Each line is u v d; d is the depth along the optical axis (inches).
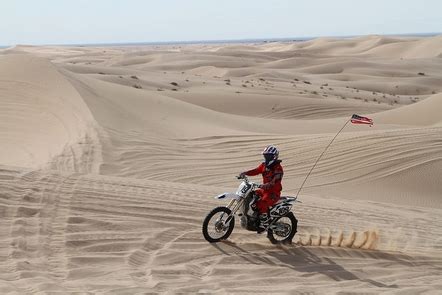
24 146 958.4
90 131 966.4
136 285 272.8
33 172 505.0
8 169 502.9
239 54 5526.6
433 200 870.4
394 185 907.4
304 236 421.1
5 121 1081.4
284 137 1133.7
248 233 402.3
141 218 400.5
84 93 1245.7
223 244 368.5
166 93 2226.9
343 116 2076.8
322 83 3422.7
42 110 1130.0
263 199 363.9
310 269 338.3
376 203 765.9
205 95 2225.6
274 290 289.1
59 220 370.3
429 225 599.5
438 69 4682.6
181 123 1266.0
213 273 313.6
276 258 353.7
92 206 412.8
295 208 559.5
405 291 302.7
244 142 1086.4
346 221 523.8
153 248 345.1
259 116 2047.2
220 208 368.8
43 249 316.5
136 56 5556.1
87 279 279.4
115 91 1485.0
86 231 355.6
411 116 1859.0
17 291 243.1
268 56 5654.5
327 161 981.2
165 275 298.7
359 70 4315.9
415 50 6609.3
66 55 6535.4
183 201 476.4
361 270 346.0
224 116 1566.2
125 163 839.1
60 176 505.4
